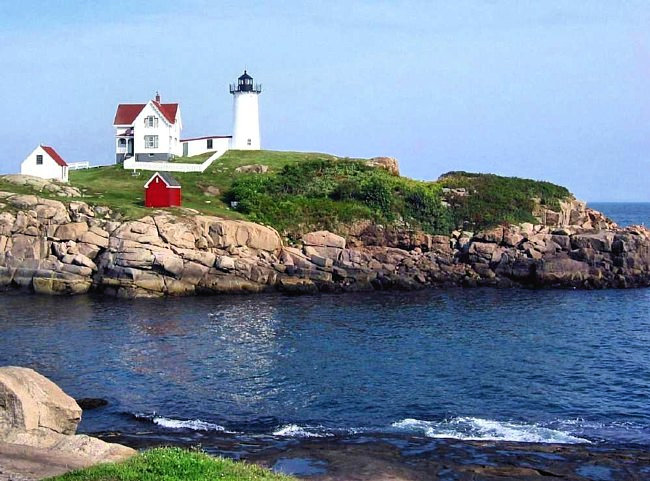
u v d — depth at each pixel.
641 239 67.00
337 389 31.78
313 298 57.31
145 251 56.69
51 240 57.66
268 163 87.56
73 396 30.03
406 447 23.86
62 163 76.19
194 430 25.98
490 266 66.38
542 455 23.11
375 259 64.31
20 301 53.38
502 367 35.91
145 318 47.59
